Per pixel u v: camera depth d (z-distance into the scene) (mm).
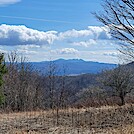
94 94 35656
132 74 32625
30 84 41188
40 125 15875
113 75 33594
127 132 10703
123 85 32406
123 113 17062
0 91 23641
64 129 14133
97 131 12836
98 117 16766
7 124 16703
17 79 40906
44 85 38875
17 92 39562
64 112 19891
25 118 19156
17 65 42719
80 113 18750
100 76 36094
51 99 32969
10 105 37562
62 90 33500
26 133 13469
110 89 33969
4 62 23078
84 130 13547
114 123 14891
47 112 21234
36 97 39531
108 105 22922
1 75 22984
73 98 34969
